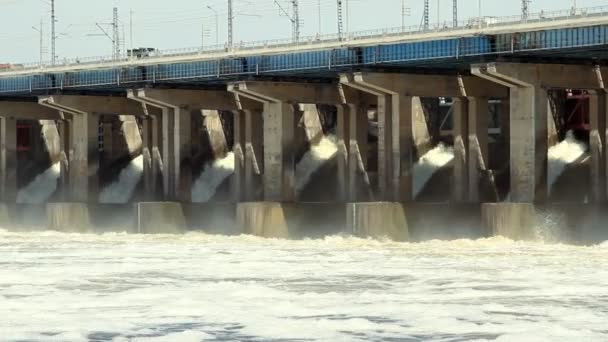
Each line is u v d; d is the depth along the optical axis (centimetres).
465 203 17238
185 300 9312
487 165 17650
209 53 19088
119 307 9019
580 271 11388
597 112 16475
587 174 17700
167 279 11038
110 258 13775
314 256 13875
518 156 15888
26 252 15038
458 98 17662
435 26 16475
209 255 14188
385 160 17488
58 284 10631
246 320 8344
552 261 12600
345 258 13475
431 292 9831
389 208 17100
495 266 12075
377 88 17212
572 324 8069
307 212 18450
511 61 15638
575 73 15950
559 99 18500
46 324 8225
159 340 7619
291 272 11669
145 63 19812
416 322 8206
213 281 10850
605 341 7400
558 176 18000
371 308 8850
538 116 15800
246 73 18550
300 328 8000
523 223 15638
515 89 15912
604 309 8744
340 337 7694
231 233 19538
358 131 18750
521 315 8469
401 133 17262
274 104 18750
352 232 17300
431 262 12712
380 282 10656
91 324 8219
